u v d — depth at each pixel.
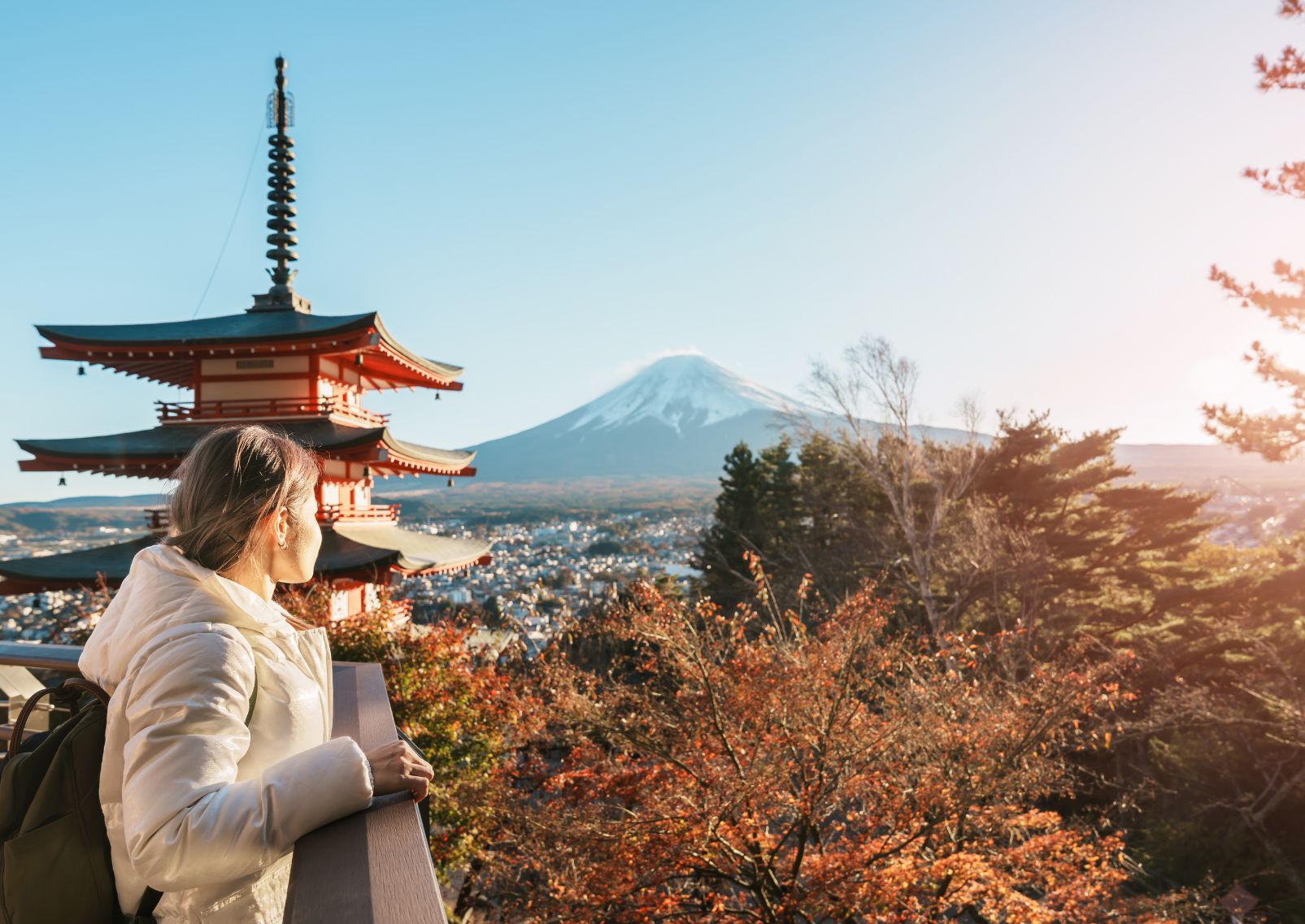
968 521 26.66
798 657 9.21
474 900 12.59
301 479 1.52
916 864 8.66
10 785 1.33
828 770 8.70
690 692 9.26
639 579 9.63
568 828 8.93
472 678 13.02
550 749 11.51
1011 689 9.72
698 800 8.72
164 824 1.07
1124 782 18.50
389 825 1.22
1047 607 24.30
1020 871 9.24
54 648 2.65
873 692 9.56
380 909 0.96
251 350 16.45
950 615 24.19
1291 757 17.88
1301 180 14.83
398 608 18.92
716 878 9.55
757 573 10.02
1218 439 18.20
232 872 1.09
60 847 1.28
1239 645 23.59
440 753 12.04
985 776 8.86
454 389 22.31
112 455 15.61
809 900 8.20
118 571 16.30
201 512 1.41
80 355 16.22
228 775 1.16
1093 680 9.23
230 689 1.22
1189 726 19.06
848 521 30.09
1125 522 31.84
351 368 19.48
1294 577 23.45
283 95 20.95
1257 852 17.70
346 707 1.91
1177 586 28.02
